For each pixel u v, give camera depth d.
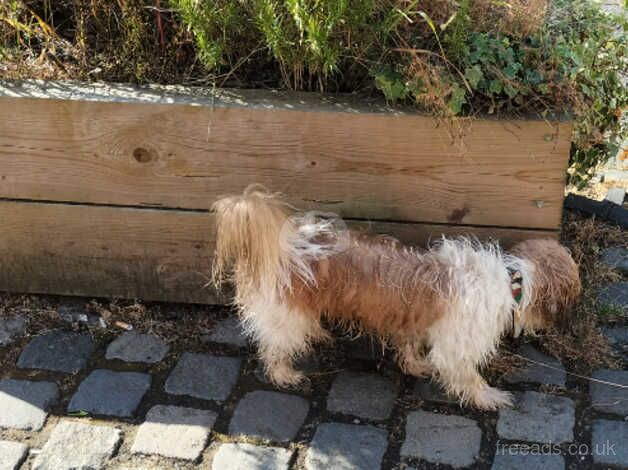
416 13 1.22
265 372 1.32
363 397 1.27
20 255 1.43
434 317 1.19
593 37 1.37
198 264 1.41
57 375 1.33
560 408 1.24
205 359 1.35
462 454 1.17
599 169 1.89
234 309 1.45
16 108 1.29
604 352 1.34
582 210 1.66
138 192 1.35
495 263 1.19
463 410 1.24
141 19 1.37
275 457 1.17
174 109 1.27
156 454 1.18
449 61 1.23
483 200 1.30
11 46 1.47
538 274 1.22
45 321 1.44
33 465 1.17
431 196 1.30
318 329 1.30
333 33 1.23
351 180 1.30
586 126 1.34
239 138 1.28
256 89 1.33
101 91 1.30
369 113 1.24
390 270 1.19
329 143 1.27
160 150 1.31
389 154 1.27
